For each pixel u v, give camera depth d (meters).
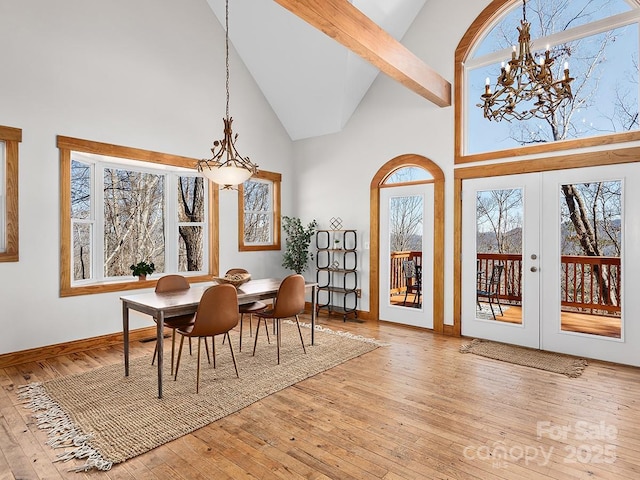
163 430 2.39
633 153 3.56
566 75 2.35
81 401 2.80
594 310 3.80
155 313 2.89
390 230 5.32
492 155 4.39
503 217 4.35
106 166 4.54
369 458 2.12
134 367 3.51
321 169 6.09
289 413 2.65
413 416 2.61
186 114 4.91
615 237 3.68
